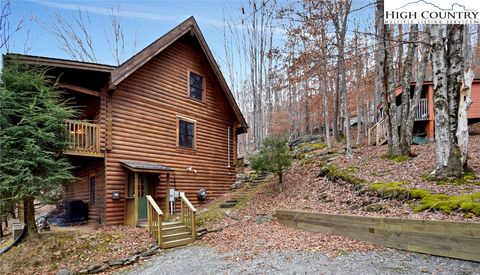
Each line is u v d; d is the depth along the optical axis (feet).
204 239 30.66
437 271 15.81
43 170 26.32
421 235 18.80
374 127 53.72
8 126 25.53
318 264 18.92
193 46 48.21
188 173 44.78
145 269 23.41
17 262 24.06
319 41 47.98
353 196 30.17
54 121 26.94
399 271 16.35
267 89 88.33
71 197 42.65
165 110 41.91
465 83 26.43
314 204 32.60
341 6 47.47
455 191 23.41
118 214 34.22
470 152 35.68
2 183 23.86
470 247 16.37
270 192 42.42
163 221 34.06
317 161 47.67
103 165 33.94
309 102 89.45
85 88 32.96
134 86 37.70
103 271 24.09
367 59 67.10
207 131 49.70
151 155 39.01
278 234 28.12
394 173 31.81
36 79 27.22
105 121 33.83
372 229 22.08
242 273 18.94
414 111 38.19
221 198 47.14
